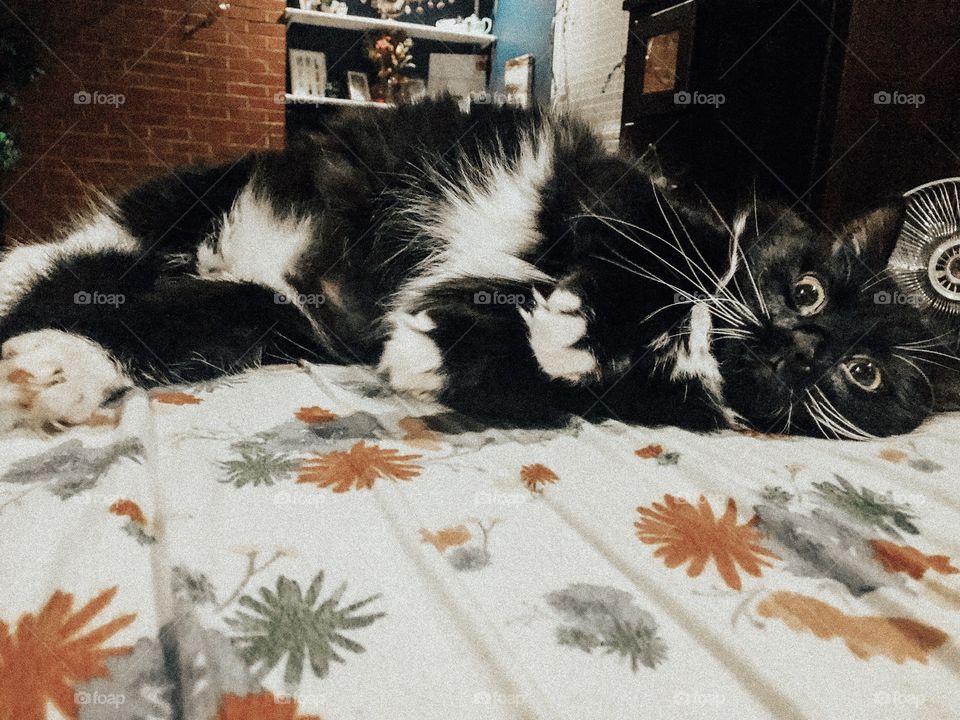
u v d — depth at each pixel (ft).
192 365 4.69
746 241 4.70
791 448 4.08
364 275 5.38
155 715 1.72
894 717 1.85
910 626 2.26
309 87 17.29
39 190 15.05
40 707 1.70
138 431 3.53
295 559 2.46
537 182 5.04
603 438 3.94
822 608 2.35
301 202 5.49
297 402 4.35
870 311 4.62
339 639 2.04
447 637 2.07
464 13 18.62
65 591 2.14
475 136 5.36
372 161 5.45
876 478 3.57
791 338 4.40
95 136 15.31
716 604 2.35
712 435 4.34
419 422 4.11
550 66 17.34
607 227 4.72
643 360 4.49
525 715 1.75
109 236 5.11
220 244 5.31
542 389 4.42
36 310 4.34
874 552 2.79
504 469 3.45
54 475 2.97
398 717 1.75
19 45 13.79
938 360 4.74
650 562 2.57
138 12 15.12
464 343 4.40
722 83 9.07
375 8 17.95
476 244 4.95
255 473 3.19
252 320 5.11
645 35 10.30
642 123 10.48
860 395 4.41
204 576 2.31
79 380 3.92
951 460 3.92
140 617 2.07
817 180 8.32
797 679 1.97
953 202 5.09
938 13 7.50
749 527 2.94
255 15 16.08
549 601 2.30
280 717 1.72
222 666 1.88
